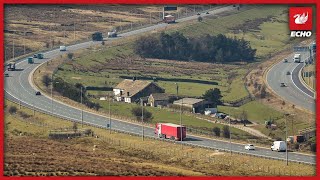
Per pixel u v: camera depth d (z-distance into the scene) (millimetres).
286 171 174250
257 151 196250
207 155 192125
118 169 175750
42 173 173125
